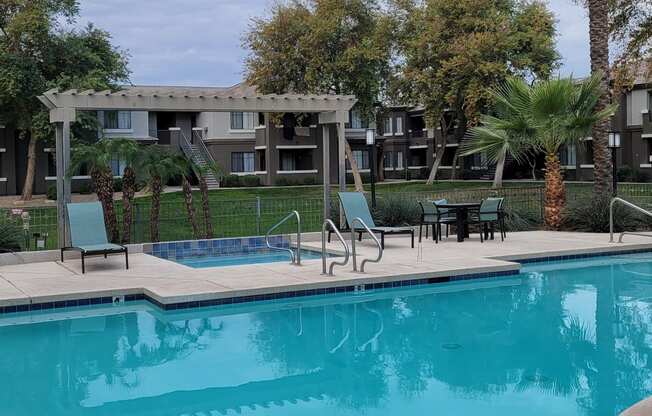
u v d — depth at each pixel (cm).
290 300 921
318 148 4191
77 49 3047
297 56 3316
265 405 525
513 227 1678
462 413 493
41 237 1425
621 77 2105
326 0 3334
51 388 574
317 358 656
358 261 1140
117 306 899
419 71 3403
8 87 2745
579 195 1778
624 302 888
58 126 1255
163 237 1680
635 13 2000
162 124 4319
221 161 4225
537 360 630
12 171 3512
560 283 1032
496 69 3098
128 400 541
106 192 1354
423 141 5197
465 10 3312
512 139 1600
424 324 789
